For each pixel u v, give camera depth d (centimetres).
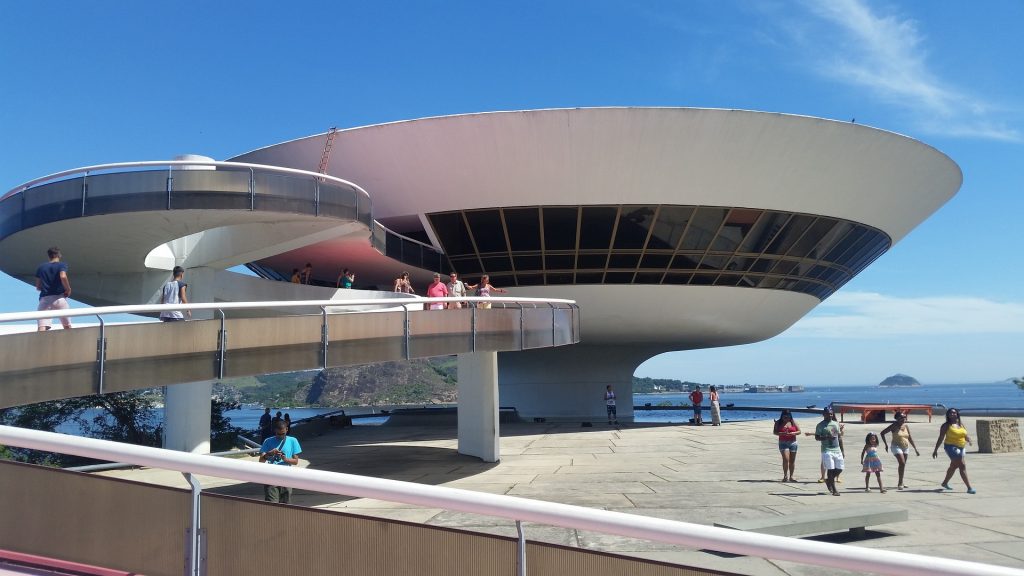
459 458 1848
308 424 2753
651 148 2428
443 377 13700
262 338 1036
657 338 3244
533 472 1560
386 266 2769
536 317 1589
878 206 2812
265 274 3372
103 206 1362
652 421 3419
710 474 1495
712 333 3145
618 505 1128
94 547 430
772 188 2562
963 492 1234
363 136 2467
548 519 357
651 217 2598
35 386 789
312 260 2752
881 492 1238
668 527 344
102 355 855
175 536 417
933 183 2923
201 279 1786
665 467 1620
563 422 3322
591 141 2411
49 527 440
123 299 1772
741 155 2469
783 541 331
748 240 2725
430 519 1014
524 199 2536
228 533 416
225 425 2839
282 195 1454
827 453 1228
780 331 3438
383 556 400
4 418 2573
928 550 825
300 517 411
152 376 908
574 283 2805
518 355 3675
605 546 835
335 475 375
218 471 380
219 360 979
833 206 2691
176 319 1016
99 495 432
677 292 2844
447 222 2644
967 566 311
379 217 2650
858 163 2589
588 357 3631
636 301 2862
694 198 2550
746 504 1125
